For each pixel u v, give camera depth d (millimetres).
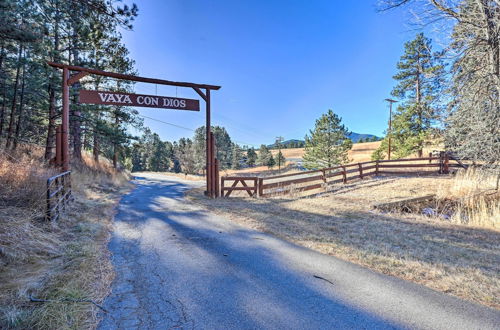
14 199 4965
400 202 8367
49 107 12711
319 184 11961
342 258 3926
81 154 17828
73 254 3717
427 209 8461
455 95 7648
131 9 5727
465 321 2352
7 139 11578
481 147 7207
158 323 2316
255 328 2254
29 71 11680
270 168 56000
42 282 2863
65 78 8172
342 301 2705
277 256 4008
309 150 25500
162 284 3064
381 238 4930
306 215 7008
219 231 5445
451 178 11719
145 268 3518
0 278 2861
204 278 3232
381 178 13664
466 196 8328
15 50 10031
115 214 7039
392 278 3252
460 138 8180
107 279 3152
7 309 2303
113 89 17438
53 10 9133
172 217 6750
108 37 13289
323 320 2373
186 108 10375
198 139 51750
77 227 5102
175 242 4672
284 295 2830
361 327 2268
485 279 3162
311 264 3697
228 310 2535
